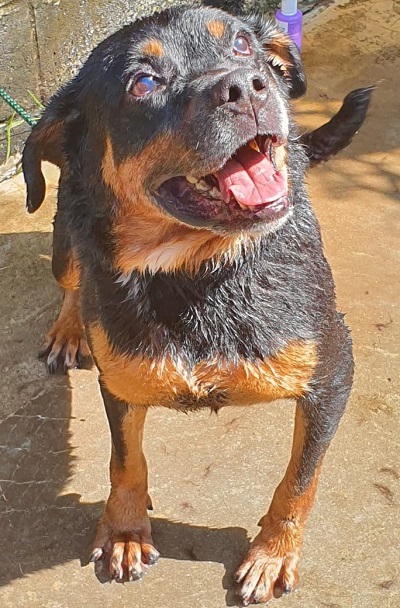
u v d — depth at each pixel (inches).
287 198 48.9
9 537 60.0
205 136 47.3
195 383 52.9
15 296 72.9
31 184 55.4
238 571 57.2
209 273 51.2
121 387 53.7
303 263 52.5
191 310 51.6
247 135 47.1
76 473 62.7
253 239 50.8
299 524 56.8
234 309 51.6
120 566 57.9
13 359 69.0
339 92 86.5
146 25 50.7
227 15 51.7
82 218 53.2
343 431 63.2
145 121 49.1
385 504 59.9
